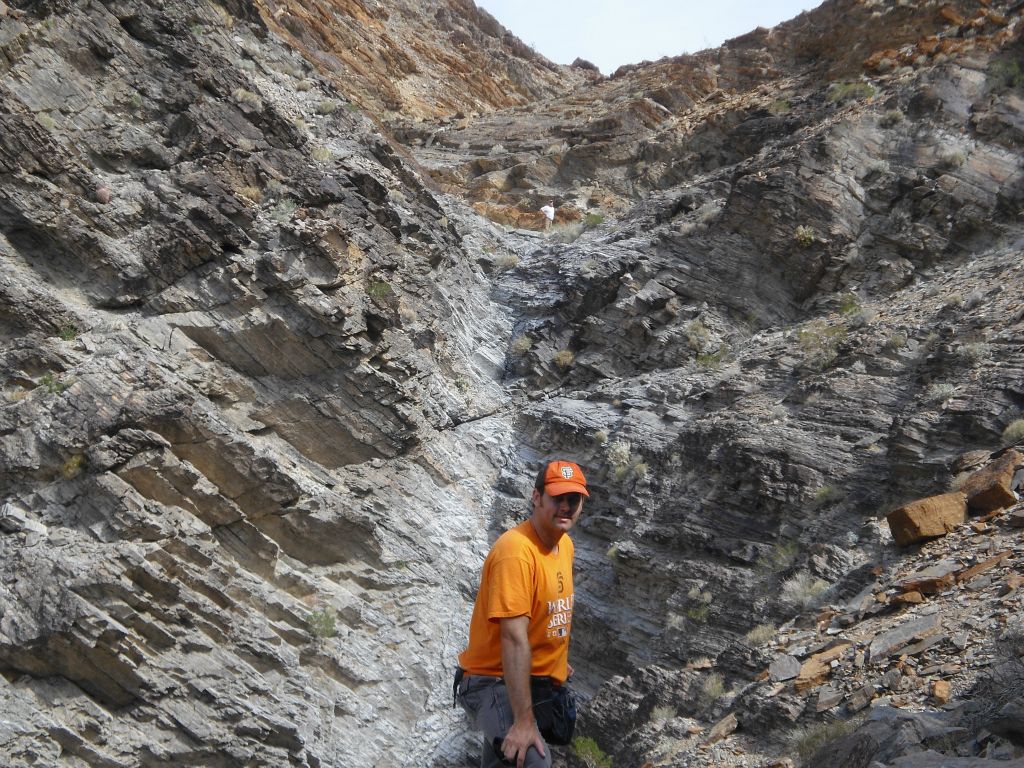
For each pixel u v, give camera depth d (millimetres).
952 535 13227
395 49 50031
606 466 20516
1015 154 23797
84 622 13812
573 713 4547
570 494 4445
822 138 24484
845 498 16031
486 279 27062
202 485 16422
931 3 32688
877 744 7812
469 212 30203
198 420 16719
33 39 18828
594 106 40719
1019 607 10328
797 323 22875
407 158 31531
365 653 17391
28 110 17797
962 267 21828
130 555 14789
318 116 25672
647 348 23797
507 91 55438
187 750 14312
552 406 22812
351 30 48938
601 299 24953
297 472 18562
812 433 17609
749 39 42969
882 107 25406
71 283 17766
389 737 16781
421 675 17734
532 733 4094
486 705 4332
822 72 34719
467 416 22375
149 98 20203
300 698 16016
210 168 19906
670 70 42469
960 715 7992
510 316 25656
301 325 18922
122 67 20062
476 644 4461
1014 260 20250
